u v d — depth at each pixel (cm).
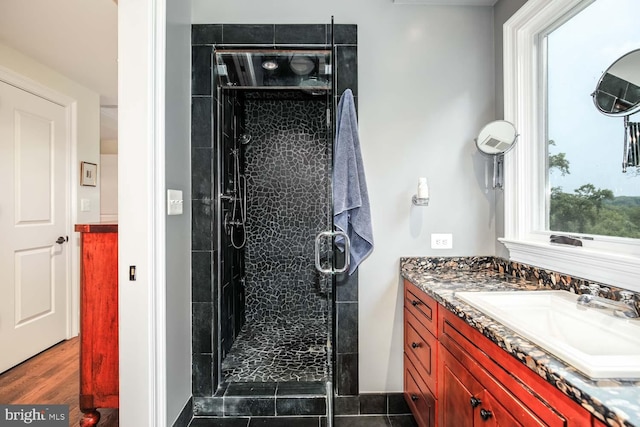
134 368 140
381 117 184
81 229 157
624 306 99
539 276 146
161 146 144
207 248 179
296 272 298
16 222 230
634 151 111
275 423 171
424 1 181
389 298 184
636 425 50
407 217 184
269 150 299
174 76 159
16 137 231
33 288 242
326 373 197
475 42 185
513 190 168
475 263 183
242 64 191
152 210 141
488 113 185
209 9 181
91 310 159
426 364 145
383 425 170
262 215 299
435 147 185
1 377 214
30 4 181
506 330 88
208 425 169
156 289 142
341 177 169
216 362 182
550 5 143
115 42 221
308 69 195
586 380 63
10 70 225
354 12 183
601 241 123
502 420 86
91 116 299
